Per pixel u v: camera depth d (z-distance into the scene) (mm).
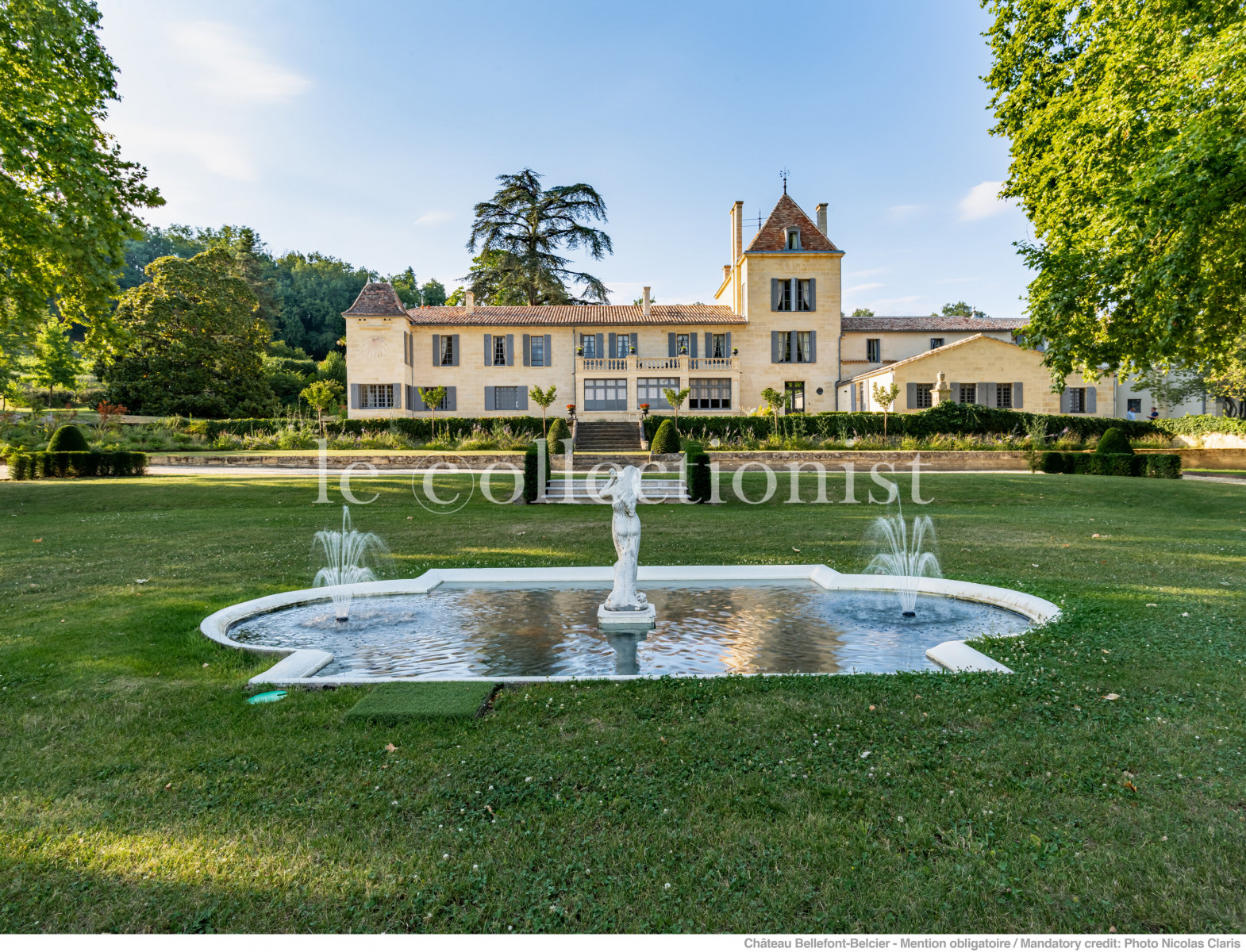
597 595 8703
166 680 5430
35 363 45781
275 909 2781
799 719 4531
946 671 5602
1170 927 2605
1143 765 3816
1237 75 11680
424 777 3805
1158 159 12125
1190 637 6125
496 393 41375
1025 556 10531
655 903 2797
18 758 4078
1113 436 25047
